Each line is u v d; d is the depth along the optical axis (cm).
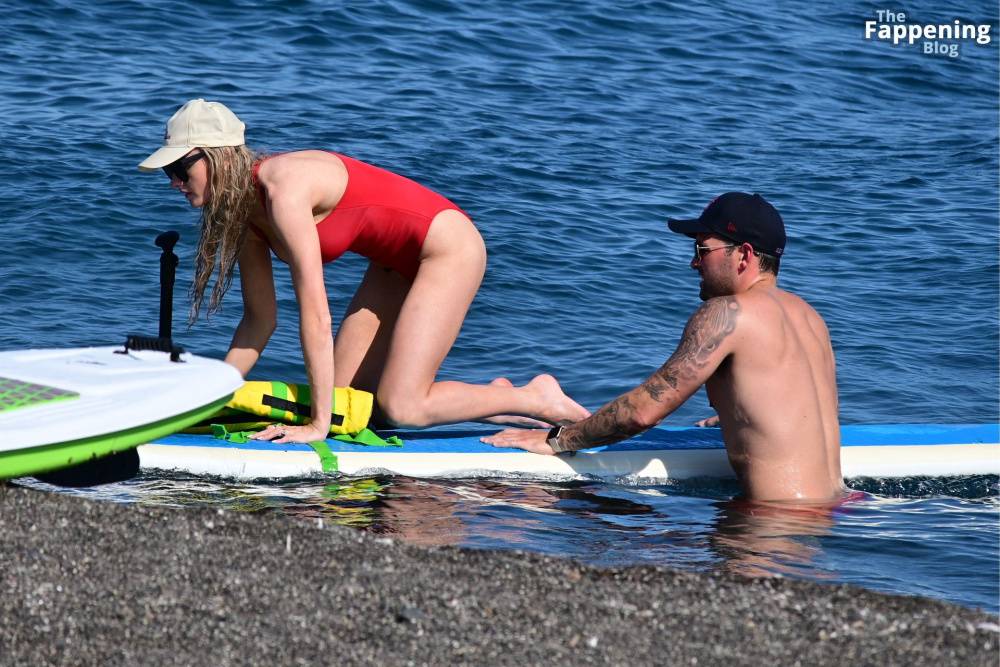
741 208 1791
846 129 5412
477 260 1931
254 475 1825
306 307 1783
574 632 1159
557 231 3600
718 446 2033
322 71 5231
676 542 1625
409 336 1902
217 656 1091
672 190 4169
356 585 1234
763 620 1206
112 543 1306
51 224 3228
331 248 1856
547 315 2953
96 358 1758
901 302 3244
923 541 1659
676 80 5900
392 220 1864
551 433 1953
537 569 1308
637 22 6800
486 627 1159
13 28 5362
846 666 1119
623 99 5434
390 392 1917
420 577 1262
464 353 2681
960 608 1275
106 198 3459
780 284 3353
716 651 1136
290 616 1164
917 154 5025
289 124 4391
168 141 1756
